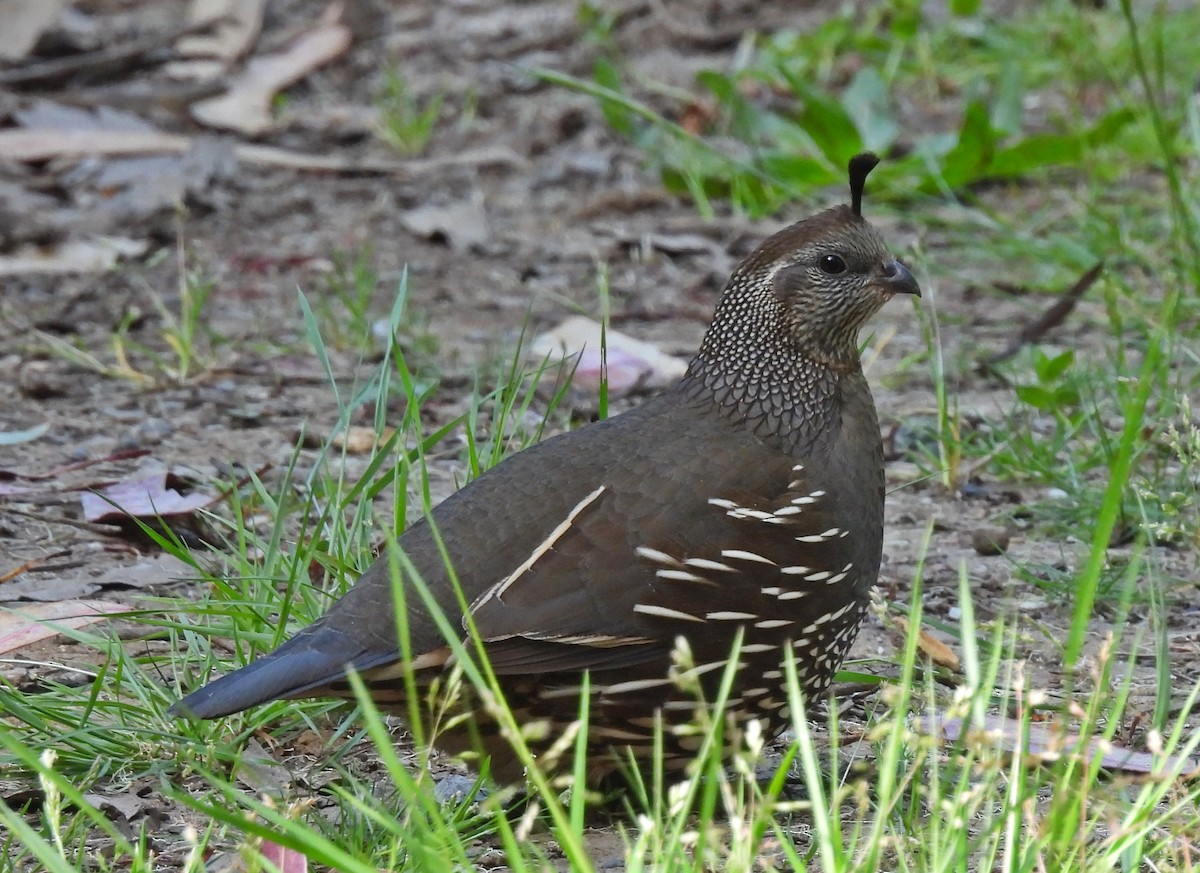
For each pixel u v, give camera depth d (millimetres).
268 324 13109
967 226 14672
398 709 6621
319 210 15883
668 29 20203
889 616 6996
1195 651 8125
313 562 8625
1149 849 5957
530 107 18406
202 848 5625
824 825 5031
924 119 17734
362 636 6348
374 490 8195
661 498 6672
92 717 7207
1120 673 7879
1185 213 12266
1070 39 18703
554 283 14180
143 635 7973
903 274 7293
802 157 15688
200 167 16172
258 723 7156
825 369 7195
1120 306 12602
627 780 6855
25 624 8055
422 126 17438
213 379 11930
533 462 6891
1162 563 8867
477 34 20625
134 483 9617
